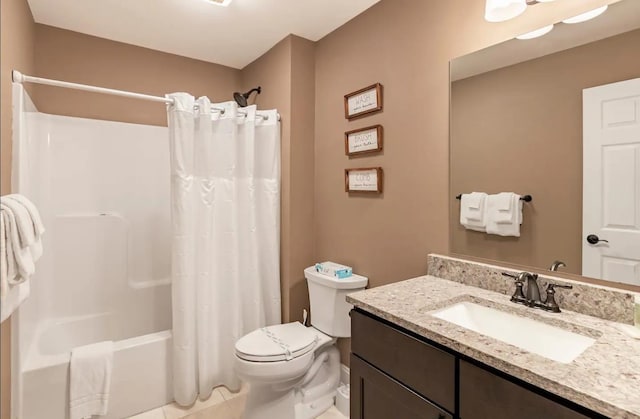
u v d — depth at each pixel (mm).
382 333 1169
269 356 1665
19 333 1562
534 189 1280
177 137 1972
